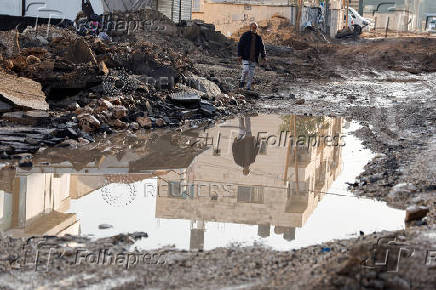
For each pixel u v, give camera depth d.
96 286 5.95
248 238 7.85
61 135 14.07
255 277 6.14
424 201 9.54
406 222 8.52
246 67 24.73
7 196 9.46
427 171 11.51
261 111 20.81
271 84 28.42
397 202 9.72
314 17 68.62
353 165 12.56
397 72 38.88
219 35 40.78
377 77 35.66
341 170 12.09
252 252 7.14
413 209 8.52
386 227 8.42
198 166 12.30
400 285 5.44
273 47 44.94
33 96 16.17
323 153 13.81
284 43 52.53
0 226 8.10
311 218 8.86
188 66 24.61
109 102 16.94
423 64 42.97
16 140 13.11
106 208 9.19
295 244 7.61
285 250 7.32
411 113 20.23
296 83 29.91
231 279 6.09
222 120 18.61
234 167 12.25
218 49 38.97
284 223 8.58
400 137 15.70
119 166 12.04
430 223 8.34
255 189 10.63
